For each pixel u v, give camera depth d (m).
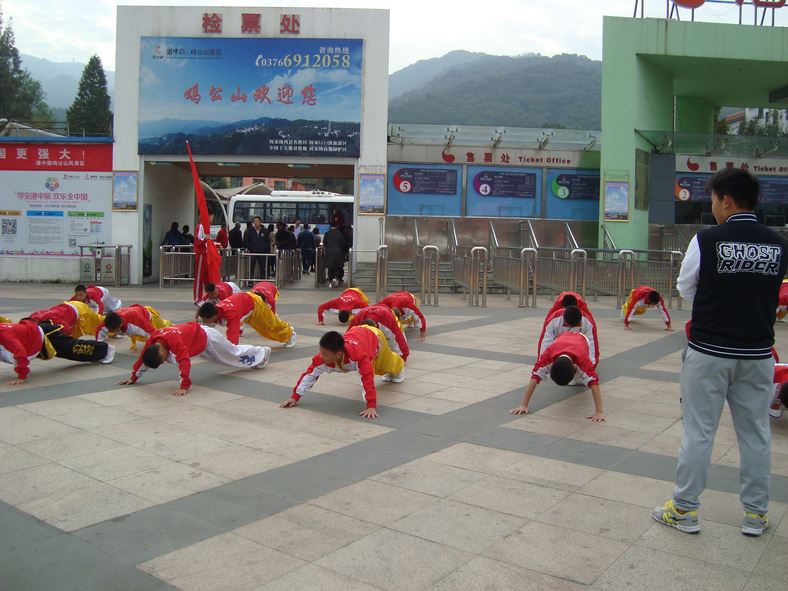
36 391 6.14
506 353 8.28
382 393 6.23
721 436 5.00
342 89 16.97
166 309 12.07
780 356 8.29
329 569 2.95
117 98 17.03
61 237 17.27
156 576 2.88
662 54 17.05
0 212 17.25
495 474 4.14
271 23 16.88
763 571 2.96
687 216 20.48
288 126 17.00
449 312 12.46
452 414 5.53
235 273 17.56
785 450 4.70
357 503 3.67
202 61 16.94
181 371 6.11
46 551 3.09
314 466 4.25
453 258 16.70
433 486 3.93
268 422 5.23
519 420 5.37
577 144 19.02
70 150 17.14
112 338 8.99
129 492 3.80
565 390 6.43
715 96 21.19
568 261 14.28
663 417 5.49
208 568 2.95
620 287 13.41
